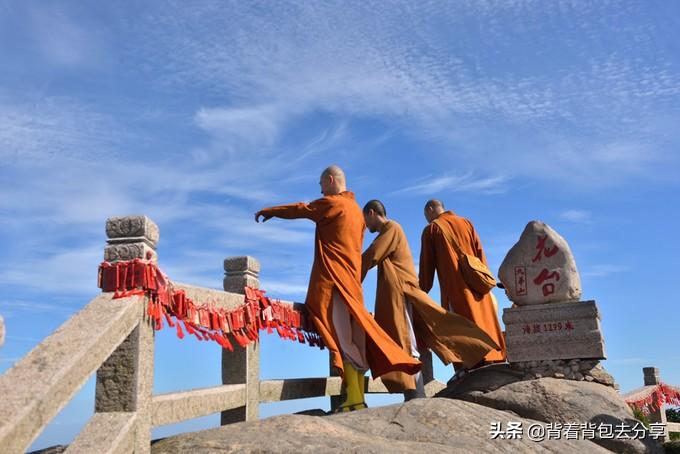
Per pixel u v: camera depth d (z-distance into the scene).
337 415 6.47
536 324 9.08
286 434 5.05
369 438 5.34
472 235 10.35
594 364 8.75
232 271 7.15
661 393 14.36
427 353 10.85
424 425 6.12
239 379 7.05
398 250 9.05
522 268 9.42
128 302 4.75
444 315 9.09
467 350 9.02
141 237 5.03
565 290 9.11
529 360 8.98
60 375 3.83
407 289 8.92
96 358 4.25
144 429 4.81
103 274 4.98
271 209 8.11
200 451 4.81
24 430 3.48
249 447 4.78
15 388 3.70
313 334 8.12
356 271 8.08
